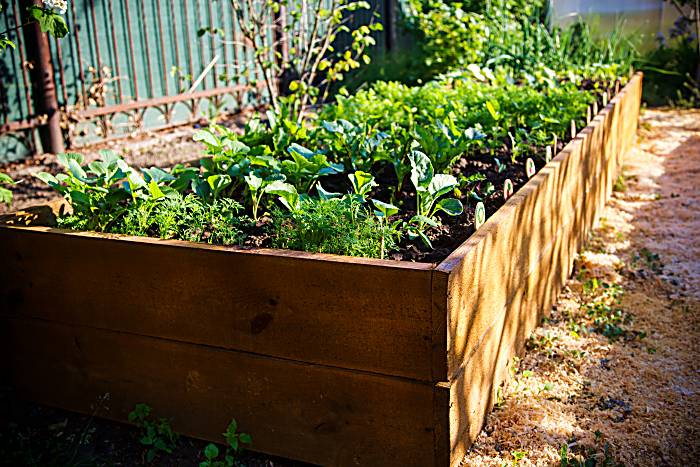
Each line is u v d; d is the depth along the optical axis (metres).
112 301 2.88
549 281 3.89
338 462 2.68
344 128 4.00
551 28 10.19
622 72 7.67
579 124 5.20
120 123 7.16
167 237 3.06
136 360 2.91
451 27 8.80
